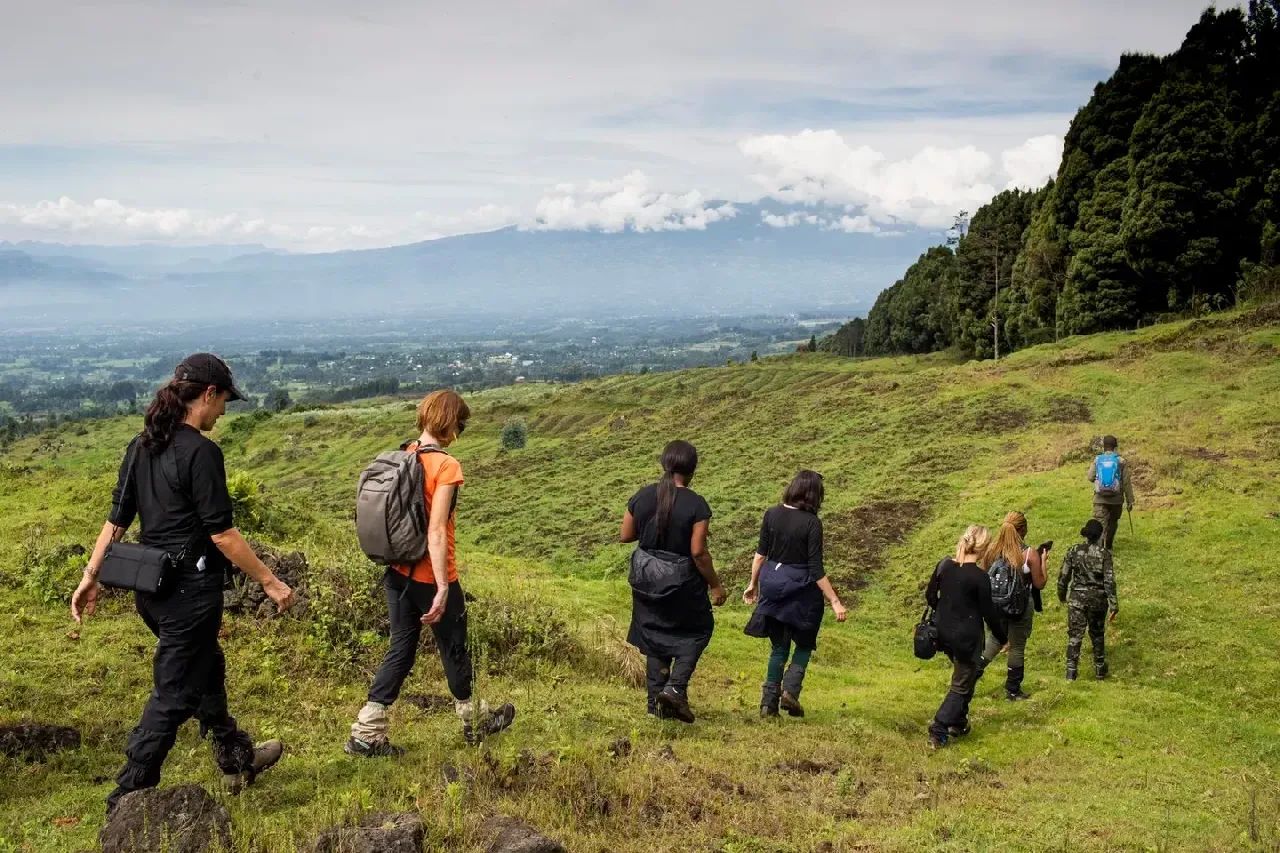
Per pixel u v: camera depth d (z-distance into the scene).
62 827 4.74
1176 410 25.08
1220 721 9.54
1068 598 11.39
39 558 8.82
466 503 35.25
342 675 7.88
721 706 9.09
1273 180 39.59
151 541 4.76
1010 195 74.06
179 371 4.81
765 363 98.81
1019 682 10.41
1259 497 16.86
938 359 74.81
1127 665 11.68
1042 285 53.00
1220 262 41.66
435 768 5.68
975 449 25.86
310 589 8.99
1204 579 13.79
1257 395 24.84
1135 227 41.97
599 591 14.38
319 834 4.43
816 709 9.56
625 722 7.55
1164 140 41.25
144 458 4.75
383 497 5.62
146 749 4.69
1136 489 18.47
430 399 5.86
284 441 84.94
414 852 4.36
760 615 8.66
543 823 5.03
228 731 5.21
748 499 26.08
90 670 6.98
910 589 16.84
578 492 33.78
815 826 5.66
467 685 6.24
